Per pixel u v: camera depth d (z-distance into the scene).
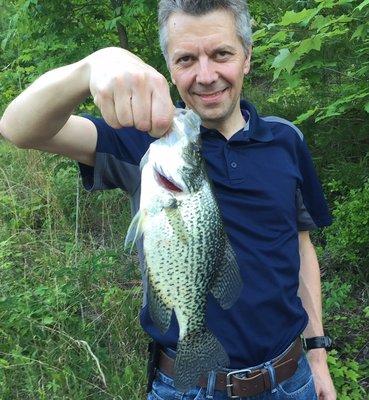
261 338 0.69
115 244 1.62
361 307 1.38
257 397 0.70
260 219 0.70
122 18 1.71
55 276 1.35
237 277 0.63
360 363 1.23
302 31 1.34
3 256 1.45
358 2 1.23
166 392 0.71
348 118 1.58
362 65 1.39
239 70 0.69
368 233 1.39
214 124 0.72
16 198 1.87
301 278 0.84
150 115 0.48
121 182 0.70
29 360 1.11
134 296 1.37
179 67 0.68
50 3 1.81
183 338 0.61
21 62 2.21
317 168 1.73
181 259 0.59
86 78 0.53
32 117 0.57
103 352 1.17
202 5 0.65
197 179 0.59
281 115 1.79
